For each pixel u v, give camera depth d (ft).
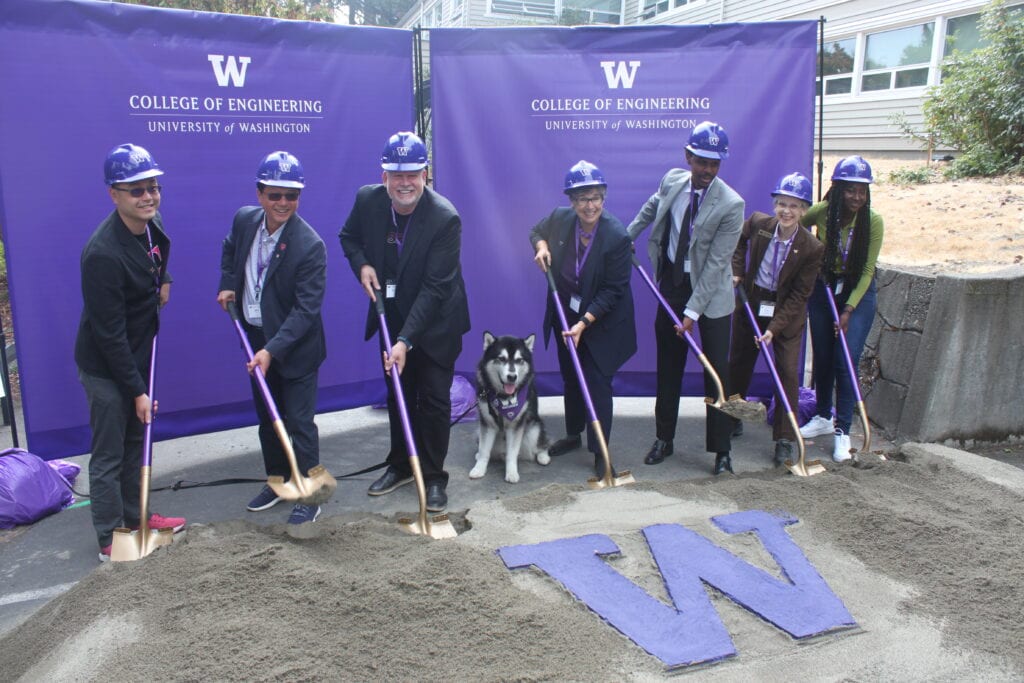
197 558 9.75
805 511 11.98
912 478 13.55
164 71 14.26
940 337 15.96
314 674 7.88
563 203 17.38
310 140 15.80
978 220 23.00
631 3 64.44
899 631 9.23
